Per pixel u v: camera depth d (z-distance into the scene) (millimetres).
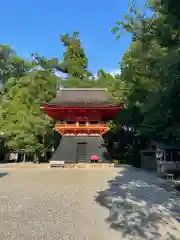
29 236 8172
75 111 28391
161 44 13711
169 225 9625
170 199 12945
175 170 22438
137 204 11859
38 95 37062
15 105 36500
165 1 10766
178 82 11602
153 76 17453
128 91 28734
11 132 33688
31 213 10422
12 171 23234
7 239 7910
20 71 57688
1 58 56781
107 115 30406
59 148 28750
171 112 13883
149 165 30141
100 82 44844
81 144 29109
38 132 33375
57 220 9664
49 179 18562
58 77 44969
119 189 14859
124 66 26141
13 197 12930
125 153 35688
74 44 52344
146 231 8953
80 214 10398
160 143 24281
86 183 16844
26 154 37531
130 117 32562
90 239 8102
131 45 23234
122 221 9750
